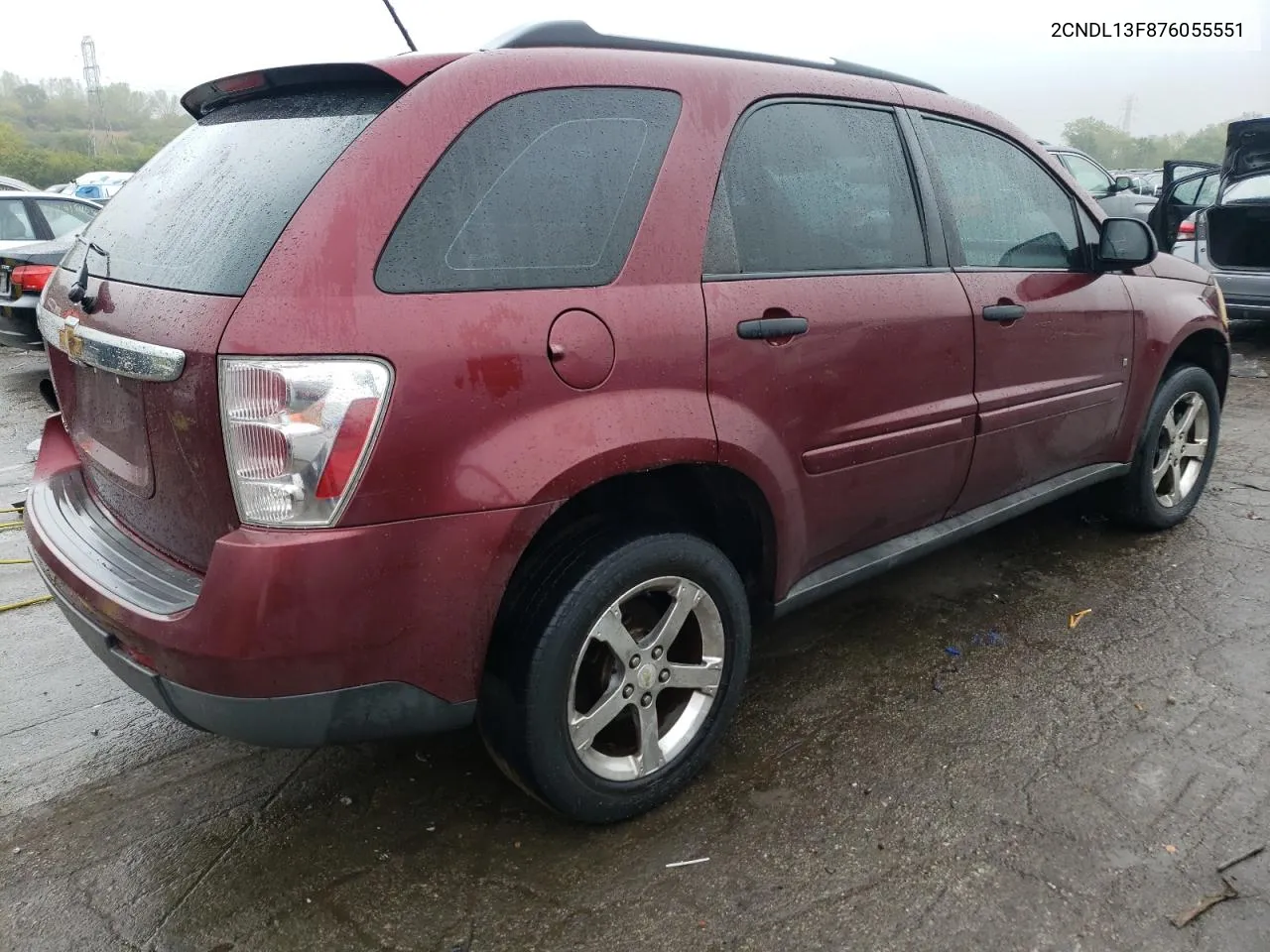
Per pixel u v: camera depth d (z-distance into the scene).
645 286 2.12
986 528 3.21
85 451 2.37
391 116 1.90
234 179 2.03
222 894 2.10
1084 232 3.43
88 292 2.20
